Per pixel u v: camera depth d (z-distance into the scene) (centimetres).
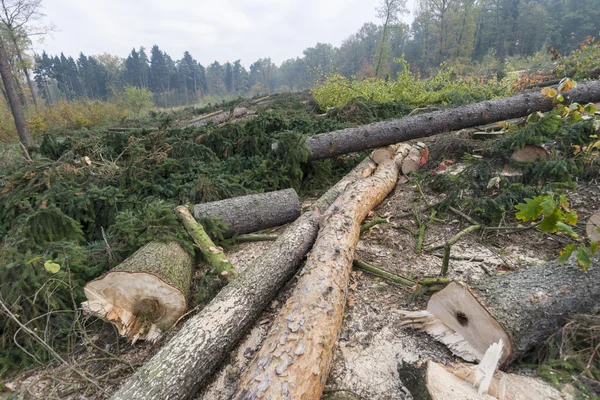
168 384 165
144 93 2275
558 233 308
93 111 1764
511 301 183
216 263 282
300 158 486
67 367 211
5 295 230
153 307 237
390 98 857
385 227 370
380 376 185
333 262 238
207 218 337
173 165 460
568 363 159
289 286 278
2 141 1287
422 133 518
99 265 278
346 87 940
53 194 361
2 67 1057
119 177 423
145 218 306
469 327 186
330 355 179
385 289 264
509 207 342
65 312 239
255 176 475
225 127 550
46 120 1619
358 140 511
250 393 146
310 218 333
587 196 341
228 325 206
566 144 405
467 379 156
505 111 515
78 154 482
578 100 522
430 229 357
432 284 249
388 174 460
